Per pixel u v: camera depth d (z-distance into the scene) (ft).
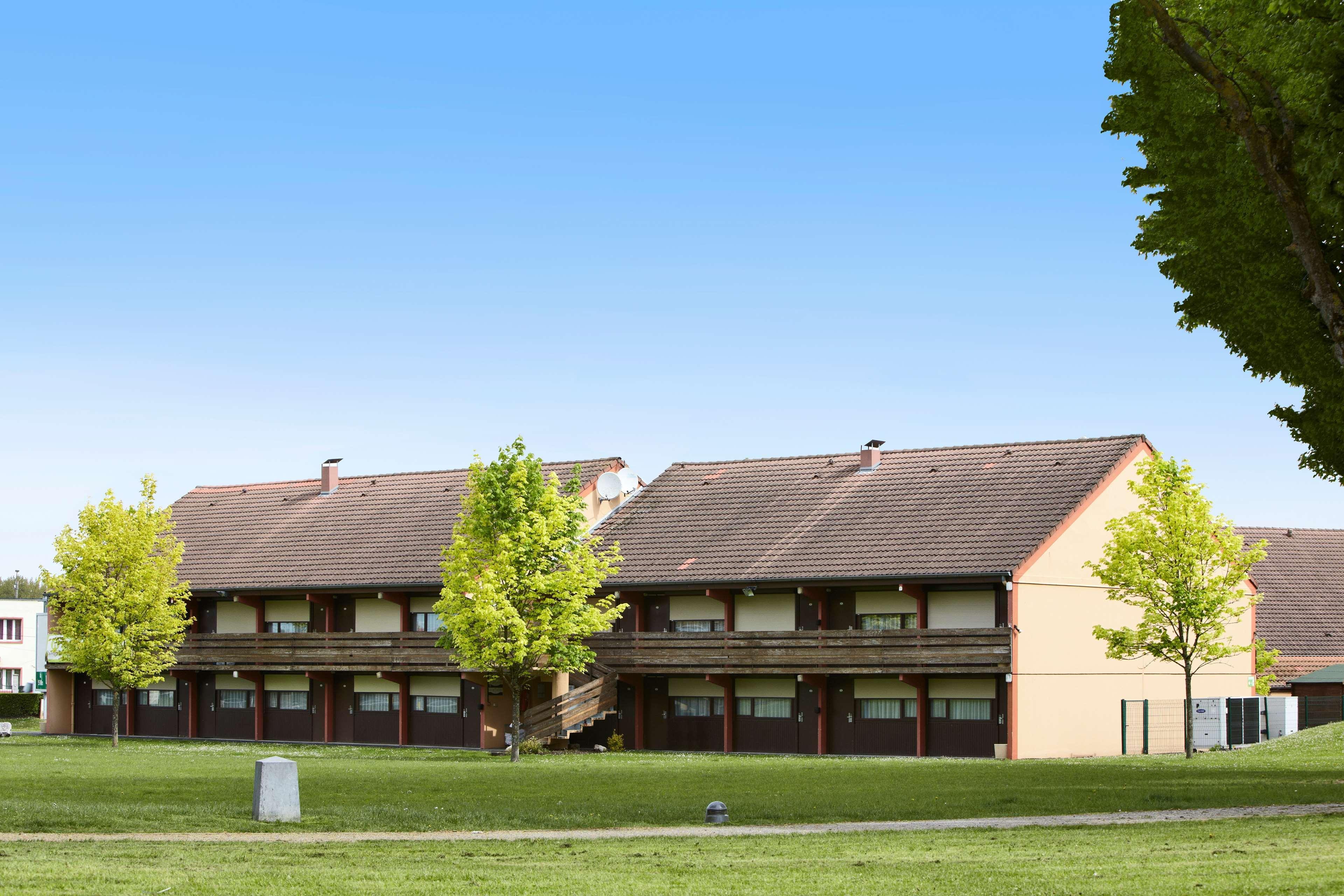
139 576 175.11
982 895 44.24
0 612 323.78
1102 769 113.70
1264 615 207.62
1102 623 155.84
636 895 44.91
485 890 46.03
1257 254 77.00
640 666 167.12
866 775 107.24
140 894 45.14
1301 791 84.89
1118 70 82.64
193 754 146.72
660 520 182.09
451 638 147.74
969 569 148.56
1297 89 69.46
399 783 96.22
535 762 136.15
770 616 164.35
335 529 199.52
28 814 70.33
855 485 174.60
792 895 44.83
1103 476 157.69
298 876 49.32
